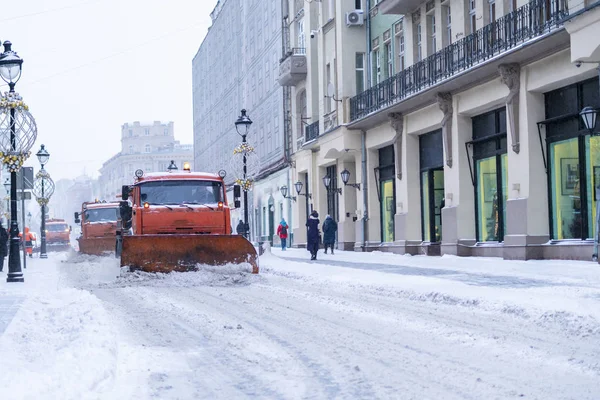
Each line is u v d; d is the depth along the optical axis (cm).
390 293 1623
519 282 1688
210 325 1127
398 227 3506
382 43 3809
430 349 883
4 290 1772
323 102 4375
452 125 2989
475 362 795
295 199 5088
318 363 800
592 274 1805
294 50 4900
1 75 2083
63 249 6981
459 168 2942
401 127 3475
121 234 2600
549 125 2464
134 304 1466
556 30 2164
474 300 1338
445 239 3025
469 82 2789
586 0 2131
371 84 3919
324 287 1853
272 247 5619
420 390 659
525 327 1058
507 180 2720
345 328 1077
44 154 4456
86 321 1096
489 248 2767
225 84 7894
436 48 3189
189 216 2261
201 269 2027
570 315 1089
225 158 7912
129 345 932
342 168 4259
